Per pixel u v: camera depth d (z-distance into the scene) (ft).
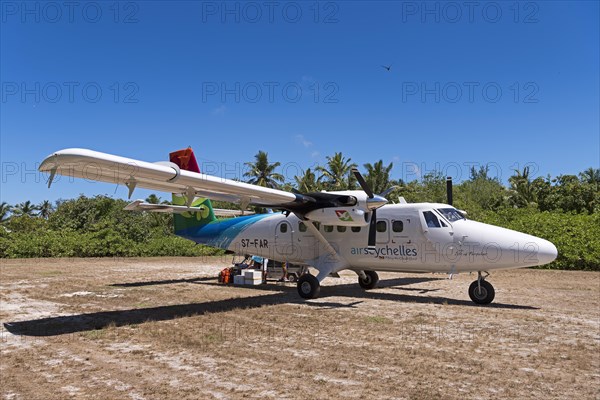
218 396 13.78
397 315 27.48
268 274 48.24
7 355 18.49
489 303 32.04
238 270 48.19
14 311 28.76
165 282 47.03
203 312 28.58
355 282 48.85
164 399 13.58
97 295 36.50
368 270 39.37
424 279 50.57
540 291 39.01
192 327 23.88
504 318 26.32
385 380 15.17
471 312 28.50
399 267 36.09
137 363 17.35
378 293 38.63
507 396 13.69
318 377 15.55
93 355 18.48
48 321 25.46
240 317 26.81
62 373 16.15
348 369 16.43
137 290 39.96
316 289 34.96
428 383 14.87
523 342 20.48
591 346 19.76
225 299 34.68
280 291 40.27
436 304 32.14
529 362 17.29
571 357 17.94
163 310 29.35
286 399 13.50
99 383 15.06
